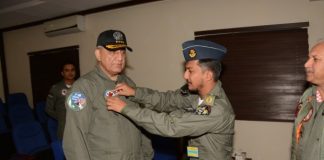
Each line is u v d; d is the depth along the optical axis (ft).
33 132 11.16
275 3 10.37
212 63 4.69
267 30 10.58
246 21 10.92
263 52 10.77
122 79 5.80
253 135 11.19
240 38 11.14
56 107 11.76
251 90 11.09
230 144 5.05
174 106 6.17
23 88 19.04
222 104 4.72
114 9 14.08
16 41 18.94
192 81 4.81
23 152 10.46
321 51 4.08
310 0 9.71
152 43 13.09
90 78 5.08
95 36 14.90
